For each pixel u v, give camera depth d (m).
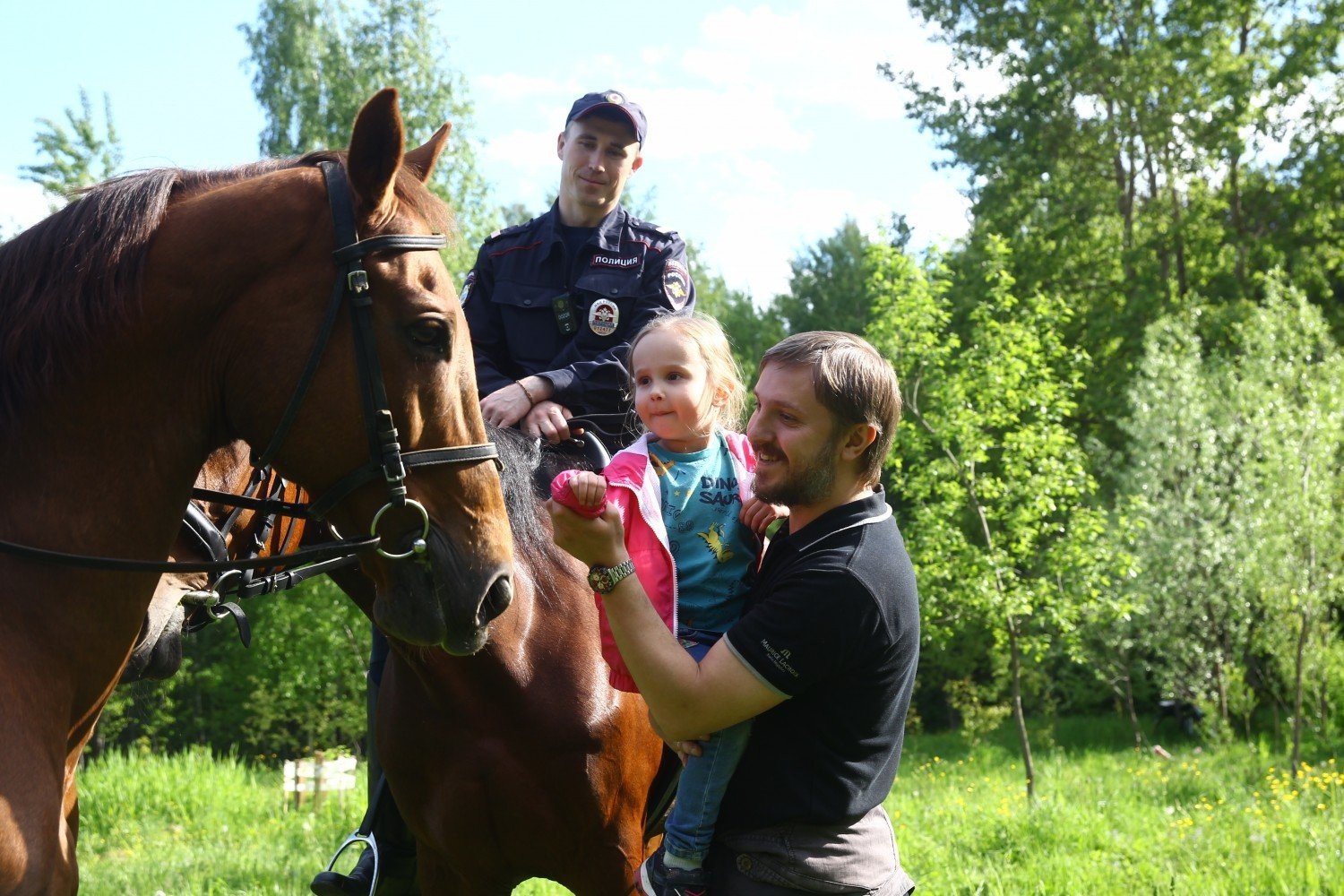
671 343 2.47
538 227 3.45
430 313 2.13
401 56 22.34
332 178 2.20
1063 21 21.12
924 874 5.87
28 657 2.05
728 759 2.10
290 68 23.56
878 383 2.04
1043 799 8.07
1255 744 13.93
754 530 2.41
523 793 2.64
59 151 20.52
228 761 11.44
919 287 11.99
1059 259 21.78
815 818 1.99
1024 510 11.73
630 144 3.39
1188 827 7.04
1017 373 11.70
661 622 1.99
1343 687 14.12
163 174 2.25
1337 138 21.53
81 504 2.12
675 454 2.50
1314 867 5.20
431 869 2.88
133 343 2.12
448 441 2.20
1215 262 22.59
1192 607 14.67
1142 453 15.39
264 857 7.11
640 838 2.77
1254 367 14.38
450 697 2.60
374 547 2.17
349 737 22.27
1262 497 13.87
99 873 6.82
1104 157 22.23
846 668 1.96
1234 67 21.17
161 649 3.08
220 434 2.24
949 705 22.70
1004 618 11.85
